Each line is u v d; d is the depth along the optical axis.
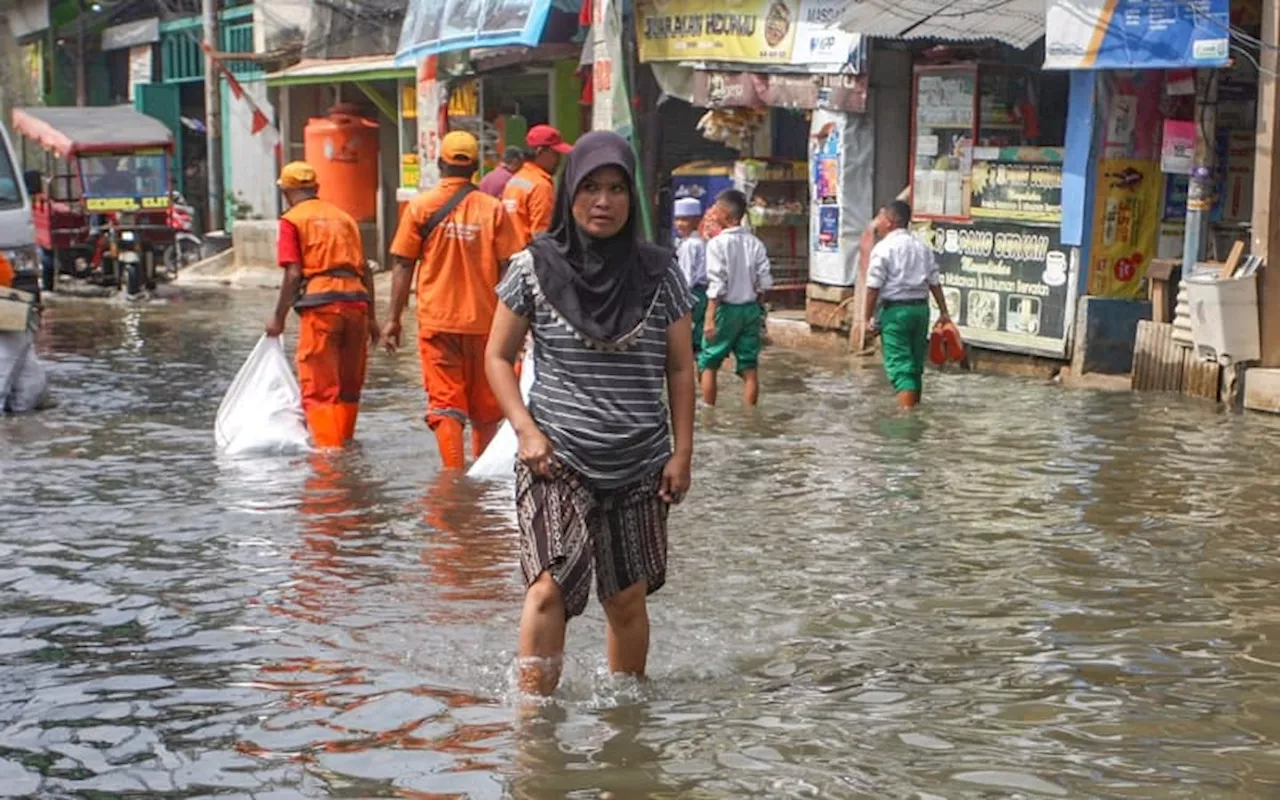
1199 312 11.70
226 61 27.58
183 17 31.31
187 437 10.39
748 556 7.03
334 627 5.91
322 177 25.72
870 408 11.62
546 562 4.88
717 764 4.48
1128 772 4.42
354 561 6.96
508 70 21.23
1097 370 13.22
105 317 19.44
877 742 4.66
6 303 11.45
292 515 7.92
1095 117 12.97
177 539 7.39
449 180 9.13
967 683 5.23
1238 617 6.03
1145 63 11.96
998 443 10.02
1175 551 7.11
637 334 4.89
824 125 15.62
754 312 11.58
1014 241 13.77
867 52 15.10
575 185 4.85
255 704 5.04
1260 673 5.34
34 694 5.16
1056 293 13.38
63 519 7.82
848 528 7.59
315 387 9.94
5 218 15.27
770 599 6.30
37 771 4.48
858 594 6.38
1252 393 11.37
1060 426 10.71
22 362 11.67
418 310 9.18
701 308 12.66
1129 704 5.02
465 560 6.98
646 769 4.43
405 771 4.44
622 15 17.70
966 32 13.35
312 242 9.86
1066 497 8.31
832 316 15.75
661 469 4.99
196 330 17.86
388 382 13.27
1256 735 4.73
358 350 10.08
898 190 15.72
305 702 5.05
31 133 24.47
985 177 14.02
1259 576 6.65
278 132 28.47
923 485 8.66
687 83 17.45
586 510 4.91
